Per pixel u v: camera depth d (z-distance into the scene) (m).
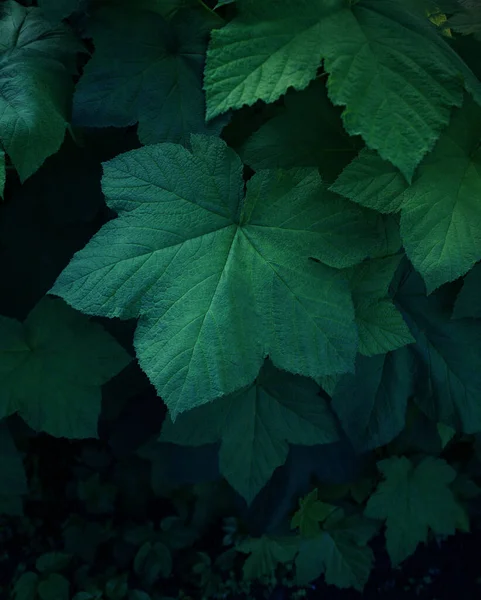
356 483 0.91
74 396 0.75
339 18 0.59
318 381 0.69
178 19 0.65
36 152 0.63
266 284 0.62
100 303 0.60
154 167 0.60
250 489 0.80
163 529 0.96
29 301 0.80
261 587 0.96
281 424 0.79
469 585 0.98
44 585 0.91
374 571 0.99
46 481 1.02
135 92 0.64
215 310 0.61
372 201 0.61
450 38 0.66
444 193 0.61
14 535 0.99
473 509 0.95
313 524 0.88
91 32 0.65
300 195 0.62
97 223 0.77
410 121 0.58
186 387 0.60
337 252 0.62
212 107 0.58
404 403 0.77
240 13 0.58
